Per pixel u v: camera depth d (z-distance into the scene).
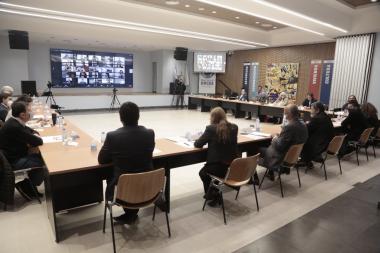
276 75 10.65
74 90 11.82
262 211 2.97
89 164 2.32
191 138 3.33
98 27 8.35
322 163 4.33
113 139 2.19
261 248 2.33
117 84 12.79
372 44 6.83
